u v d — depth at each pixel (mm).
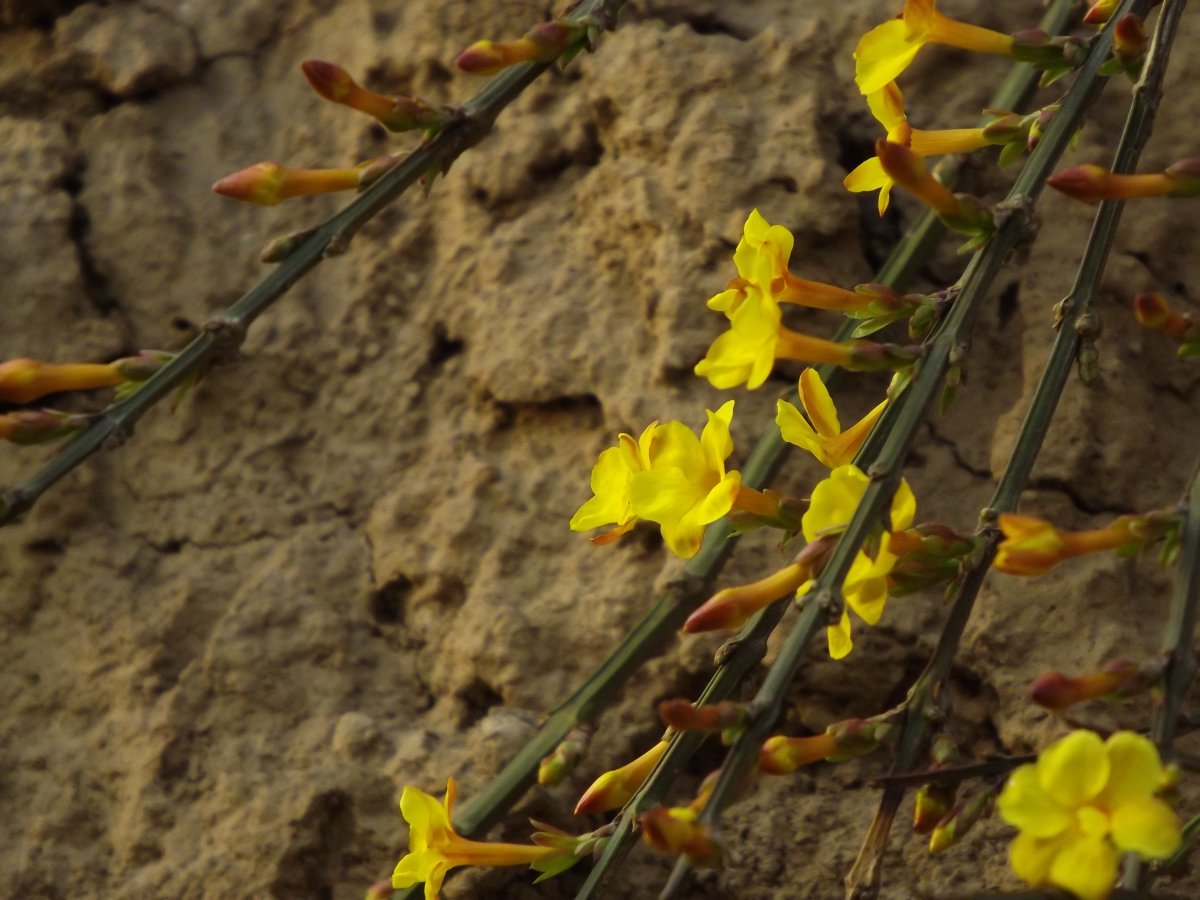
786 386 846
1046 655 818
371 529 859
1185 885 801
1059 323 768
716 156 853
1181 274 853
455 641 842
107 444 768
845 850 818
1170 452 838
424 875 760
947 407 739
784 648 720
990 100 867
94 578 856
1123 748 706
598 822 826
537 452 857
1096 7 784
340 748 830
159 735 838
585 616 835
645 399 846
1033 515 831
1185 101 863
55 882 835
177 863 830
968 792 818
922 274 860
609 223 862
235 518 862
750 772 716
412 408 868
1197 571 728
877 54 767
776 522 752
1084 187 741
